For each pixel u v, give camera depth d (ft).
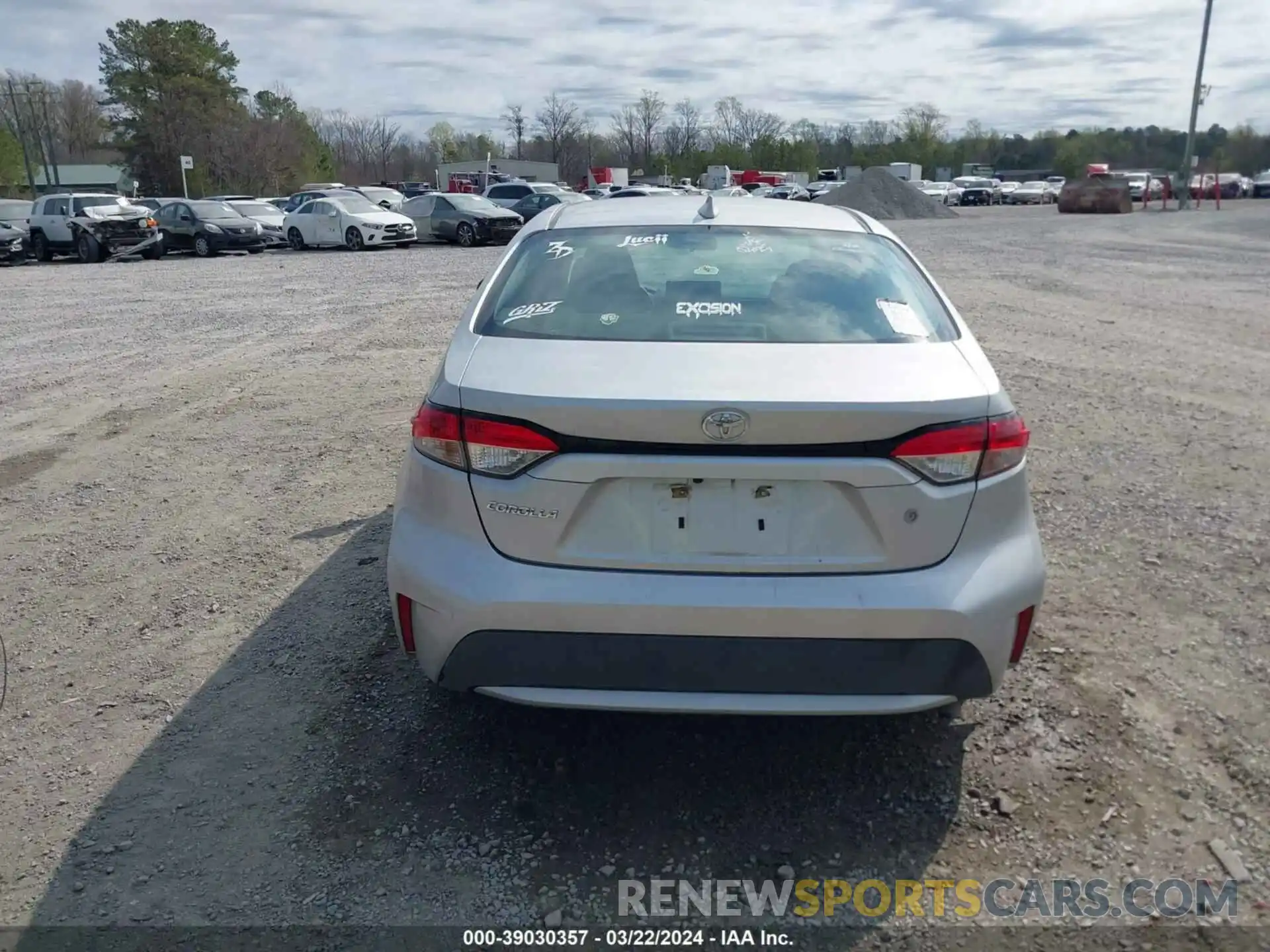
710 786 10.09
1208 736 10.64
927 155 343.46
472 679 9.09
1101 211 135.13
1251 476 18.56
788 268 11.47
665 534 8.77
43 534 16.96
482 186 197.36
